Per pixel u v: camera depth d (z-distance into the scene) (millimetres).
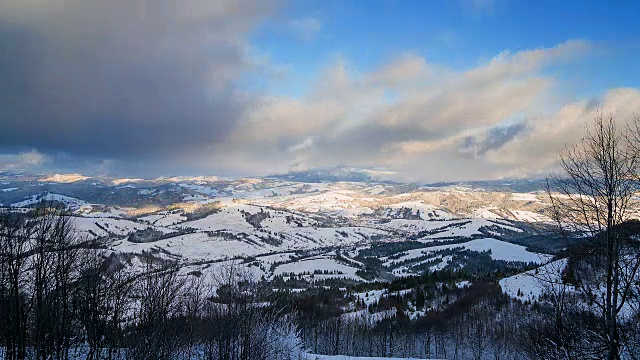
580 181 12492
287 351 36312
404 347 74562
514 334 54375
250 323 32750
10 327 27219
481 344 65875
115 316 32969
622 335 11742
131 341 30281
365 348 73312
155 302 32219
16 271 26953
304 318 67250
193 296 37625
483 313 71812
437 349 74312
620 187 11789
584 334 12445
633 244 11484
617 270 11430
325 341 68375
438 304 89938
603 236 11812
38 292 27484
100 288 32719
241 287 38156
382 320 82562
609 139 12094
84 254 34000
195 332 34062
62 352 30000
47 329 28250
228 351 31469
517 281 84562
